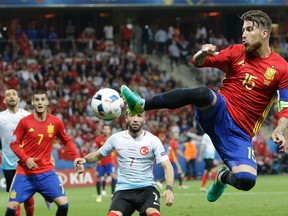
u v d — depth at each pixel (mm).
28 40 85188
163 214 35688
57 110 73938
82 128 71375
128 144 22875
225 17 97375
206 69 88812
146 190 22609
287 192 50156
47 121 26188
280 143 18562
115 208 22250
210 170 52562
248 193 49625
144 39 91688
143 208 22156
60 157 63906
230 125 19281
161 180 66062
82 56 84375
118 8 92625
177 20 96688
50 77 80250
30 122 25984
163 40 91062
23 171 25906
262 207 38969
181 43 90688
